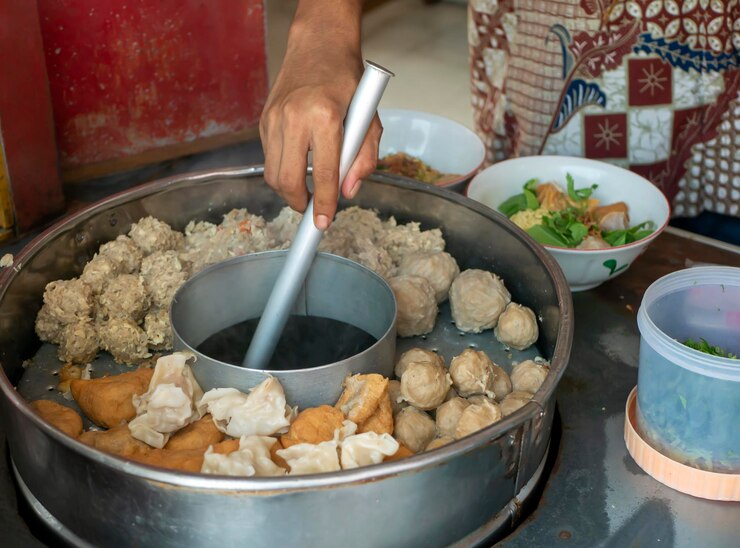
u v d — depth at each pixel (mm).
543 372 986
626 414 949
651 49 1396
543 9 1427
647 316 882
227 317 1058
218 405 852
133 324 1029
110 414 909
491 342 1101
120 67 1512
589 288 1220
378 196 1252
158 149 1617
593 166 1371
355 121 836
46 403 921
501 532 832
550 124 1505
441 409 918
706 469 870
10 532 822
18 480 877
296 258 902
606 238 1291
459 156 1528
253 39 1669
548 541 819
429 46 3471
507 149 1637
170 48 1561
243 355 1067
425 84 3123
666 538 826
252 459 791
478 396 967
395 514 721
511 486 807
